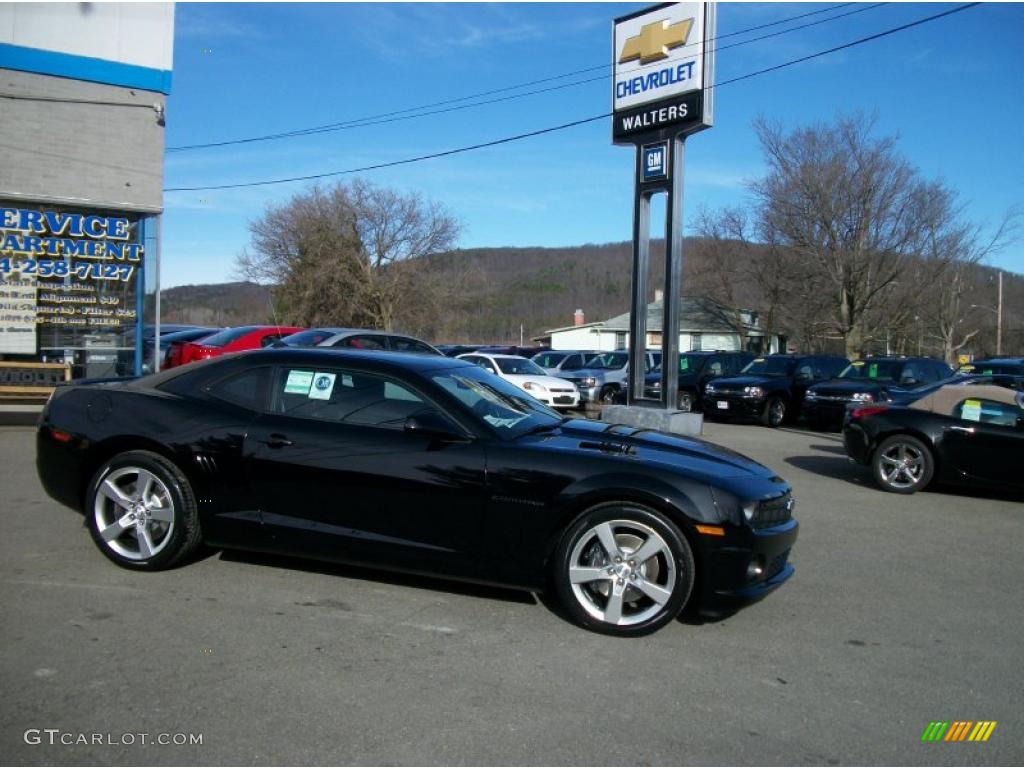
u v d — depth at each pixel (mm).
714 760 3146
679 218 14156
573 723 3398
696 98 13547
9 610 4461
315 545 4820
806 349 43625
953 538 7121
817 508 8352
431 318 55469
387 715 3408
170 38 14117
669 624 4645
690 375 20172
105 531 5156
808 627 4691
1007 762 3203
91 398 5336
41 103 13117
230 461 4926
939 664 4188
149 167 14078
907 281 38750
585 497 4395
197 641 4121
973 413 9023
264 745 3131
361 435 4785
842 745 3299
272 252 55500
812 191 37906
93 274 13695
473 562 4586
